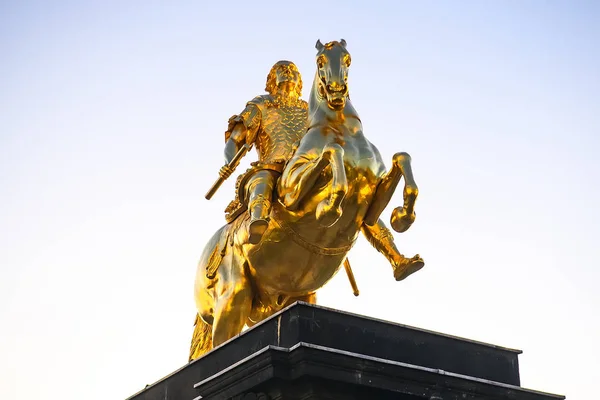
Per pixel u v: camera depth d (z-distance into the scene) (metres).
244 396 10.25
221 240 12.92
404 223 11.34
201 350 13.52
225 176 12.86
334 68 11.88
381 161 12.00
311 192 11.72
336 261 12.29
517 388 10.91
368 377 10.19
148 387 11.98
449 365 10.93
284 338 10.32
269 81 13.59
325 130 12.01
